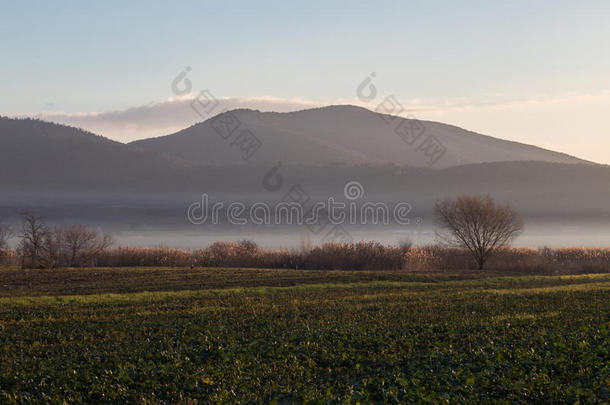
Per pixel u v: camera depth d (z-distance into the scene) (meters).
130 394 12.52
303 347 16.48
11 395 12.56
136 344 17.83
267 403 11.73
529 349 15.39
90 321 22.77
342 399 11.57
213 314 24.03
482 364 13.91
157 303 27.89
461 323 20.45
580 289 32.16
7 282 38.78
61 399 12.17
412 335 18.30
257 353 16.00
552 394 11.45
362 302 27.80
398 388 12.27
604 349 14.79
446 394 11.41
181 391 12.50
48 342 18.86
